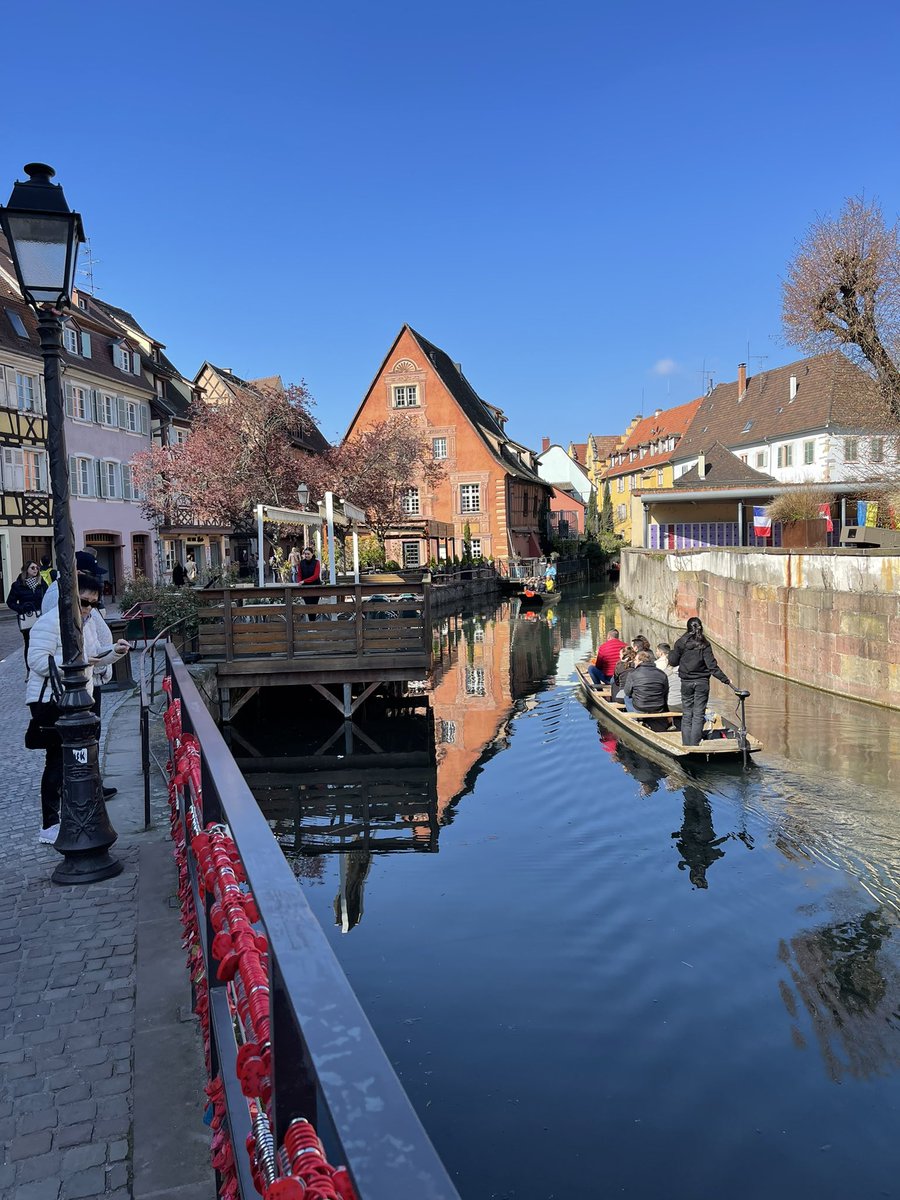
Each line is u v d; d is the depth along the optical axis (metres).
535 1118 4.51
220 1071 2.52
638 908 7.00
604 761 11.70
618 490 83.62
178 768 4.48
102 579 6.25
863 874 7.55
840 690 16.39
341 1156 0.89
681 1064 4.94
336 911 7.22
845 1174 4.08
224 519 30.70
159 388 41.47
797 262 22.88
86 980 4.00
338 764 12.82
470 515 53.50
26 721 10.52
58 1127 2.95
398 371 53.84
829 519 31.62
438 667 22.83
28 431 30.61
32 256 4.83
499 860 8.25
